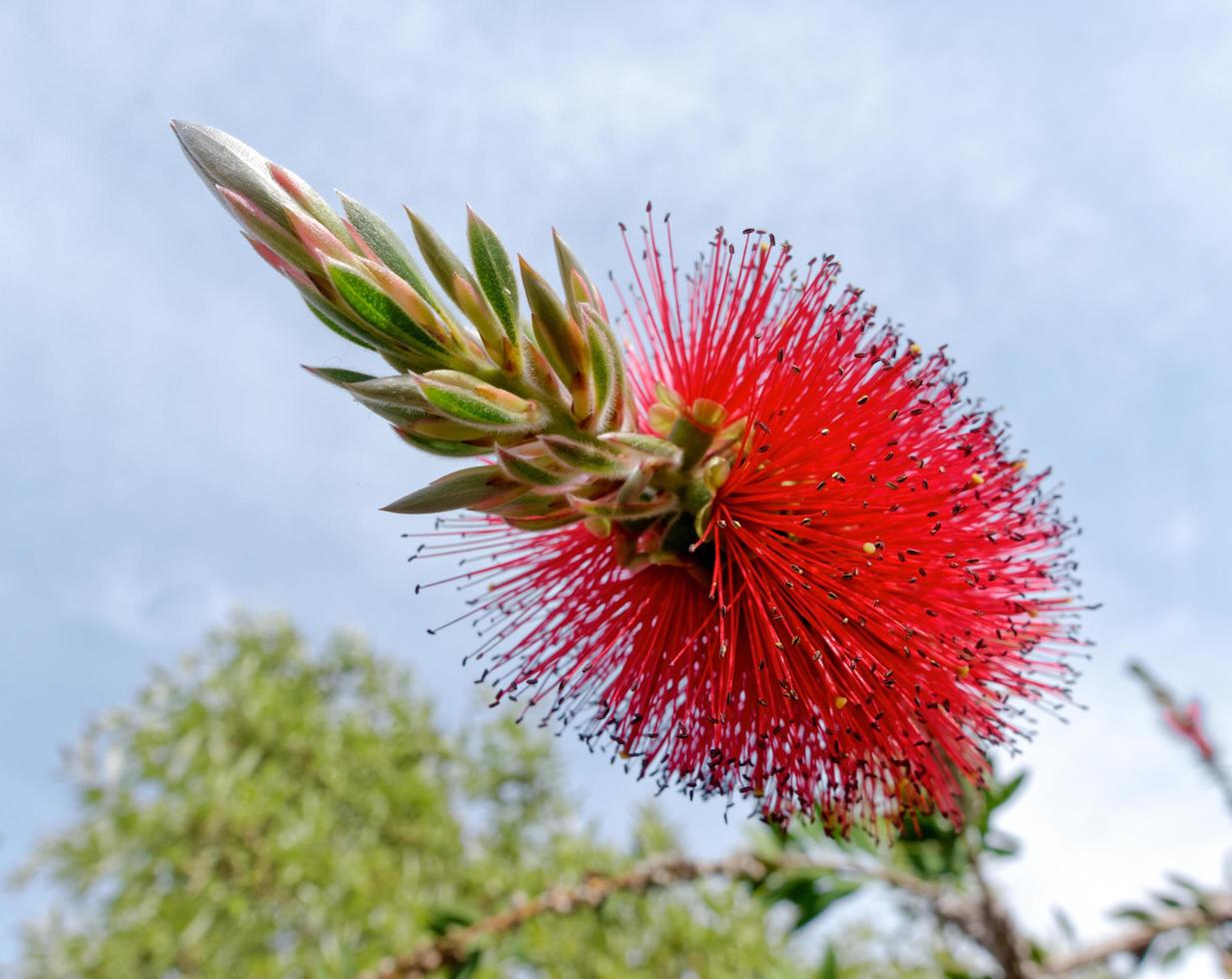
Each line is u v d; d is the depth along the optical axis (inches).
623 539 3.6
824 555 3.6
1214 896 5.9
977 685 3.8
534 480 3.1
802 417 3.6
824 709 3.6
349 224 3.1
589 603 3.8
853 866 5.9
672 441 3.6
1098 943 5.8
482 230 3.2
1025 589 3.9
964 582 3.6
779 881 6.0
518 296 3.2
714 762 3.6
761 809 3.9
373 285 2.9
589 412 3.3
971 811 4.9
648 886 6.2
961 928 5.6
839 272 3.6
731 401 3.7
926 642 3.6
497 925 6.1
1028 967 5.4
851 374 3.6
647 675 3.7
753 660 3.5
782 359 3.6
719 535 3.6
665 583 3.8
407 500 3.2
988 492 3.8
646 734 3.7
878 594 3.5
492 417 3.0
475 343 3.2
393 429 3.2
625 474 3.3
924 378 3.7
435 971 6.1
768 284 3.6
